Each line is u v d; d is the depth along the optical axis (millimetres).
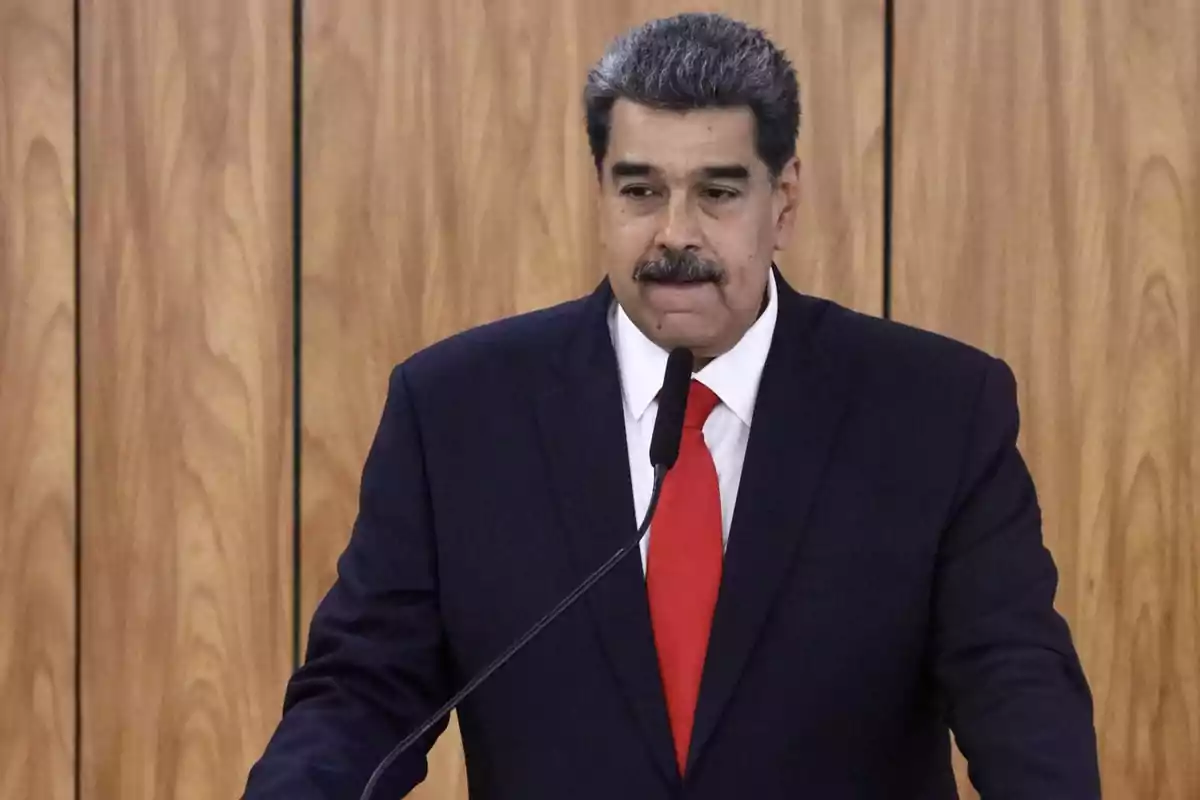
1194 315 8578
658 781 4273
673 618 4402
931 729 4598
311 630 4691
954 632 4383
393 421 4863
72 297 8938
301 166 8820
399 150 8789
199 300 8898
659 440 4191
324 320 8859
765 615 4355
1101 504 8664
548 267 8789
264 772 4078
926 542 4441
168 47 8820
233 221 8859
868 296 8680
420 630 4598
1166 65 8516
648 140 4090
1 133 8891
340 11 8766
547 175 8758
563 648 4406
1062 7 8523
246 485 8945
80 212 8906
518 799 4391
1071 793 3850
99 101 8859
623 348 4785
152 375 8938
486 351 4926
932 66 8586
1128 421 8633
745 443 4672
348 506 8906
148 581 8984
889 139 8633
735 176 4109
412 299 8836
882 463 4543
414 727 4512
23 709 9039
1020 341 8641
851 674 4336
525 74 8734
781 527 4445
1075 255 8586
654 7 8688
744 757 4273
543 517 4559
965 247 8625
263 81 8797
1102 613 8695
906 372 4719
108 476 8977
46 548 9008
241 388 8914
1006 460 4598
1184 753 8695
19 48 8859
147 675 9008
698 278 4137
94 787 9039
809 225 8688
